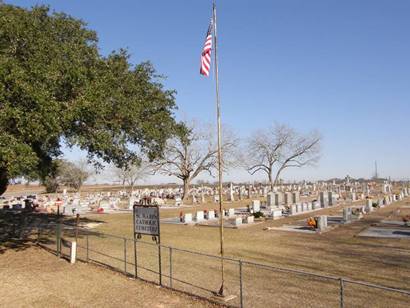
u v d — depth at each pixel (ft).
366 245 73.72
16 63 56.44
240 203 216.95
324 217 97.30
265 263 58.23
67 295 43.06
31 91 53.11
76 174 322.55
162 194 299.38
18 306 39.75
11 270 54.75
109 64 81.00
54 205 182.19
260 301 39.73
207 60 43.93
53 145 83.46
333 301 39.63
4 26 59.21
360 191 319.88
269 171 268.41
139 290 44.39
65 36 78.79
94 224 116.37
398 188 395.14
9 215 146.92
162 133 89.92
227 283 46.96
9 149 51.85
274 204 174.19
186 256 64.44
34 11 75.66
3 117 52.54
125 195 305.12
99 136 71.97
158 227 46.55
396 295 41.73
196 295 42.04
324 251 68.08
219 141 41.98
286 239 83.30
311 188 379.76
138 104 79.25
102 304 39.83
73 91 62.39
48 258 62.85
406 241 77.20
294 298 40.75
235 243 78.64
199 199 245.04
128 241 81.10
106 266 56.90
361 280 47.80
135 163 93.71
